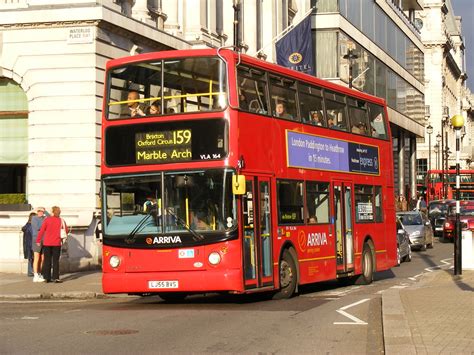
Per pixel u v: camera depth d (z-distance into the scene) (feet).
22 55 98.22
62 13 96.43
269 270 59.26
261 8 154.71
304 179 65.41
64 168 97.14
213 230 54.95
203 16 123.95
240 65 57.57
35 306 61.62
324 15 168.04
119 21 99.30
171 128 56.54
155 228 56.08
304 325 45.96
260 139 58.95
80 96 96.78
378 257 80.48
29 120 98.53
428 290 63.41
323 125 69.87
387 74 208.54
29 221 83.82
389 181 84.94
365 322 47.26
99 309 57.11
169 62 57.47
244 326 45.50
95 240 93.09
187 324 46.37
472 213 164.35
